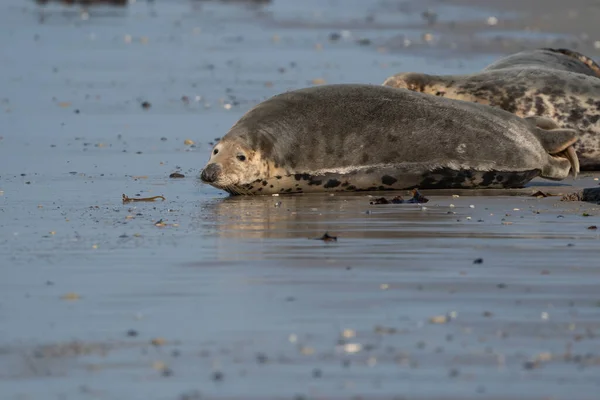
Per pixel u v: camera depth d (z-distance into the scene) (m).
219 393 19.16
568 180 43.34
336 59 82.44
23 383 19.75
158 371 20.25
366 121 40.34
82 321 23.27
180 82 72.19
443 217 34.53
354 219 34.31
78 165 45.81
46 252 29.72
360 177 40.03
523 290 25.38
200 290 25.58
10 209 36.47
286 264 28.03
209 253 29.39
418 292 25.23
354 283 26.05
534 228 32.59
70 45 94.25
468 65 77.62
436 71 74.25
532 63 51.31
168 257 28.94
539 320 23.06
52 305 24.48
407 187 40.41
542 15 107.50
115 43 95.94
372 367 20.36
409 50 87.19
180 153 48.84
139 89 69.44
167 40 98.31
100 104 63.59
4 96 66.81
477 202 37.53
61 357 21.06
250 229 32.75
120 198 38.66
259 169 39.12
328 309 23.91
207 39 98.94
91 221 34.28
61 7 133.12
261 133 39.50
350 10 123.75
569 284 25.89
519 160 40.50
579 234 31.66
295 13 122.56
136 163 46.34
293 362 20.64
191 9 131.75
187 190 40.53
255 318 23.30
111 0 137.50
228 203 37.78
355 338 21.95
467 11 114.94
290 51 88.56
